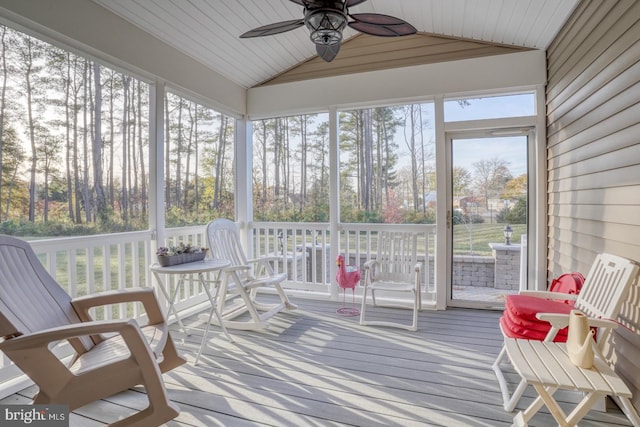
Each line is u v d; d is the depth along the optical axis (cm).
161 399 165
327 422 190
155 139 327
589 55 257
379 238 378
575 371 156
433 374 242
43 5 234
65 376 149
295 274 458
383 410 201
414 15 356
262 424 188
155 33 321
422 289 424
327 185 445
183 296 395
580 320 163
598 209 242
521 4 292
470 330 325
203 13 315
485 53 371
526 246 375
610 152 225
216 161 440
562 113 312
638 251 193
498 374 234
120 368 158
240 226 466
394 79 397
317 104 427
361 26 242
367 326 338
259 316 320
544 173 356
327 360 264
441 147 385
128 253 380
